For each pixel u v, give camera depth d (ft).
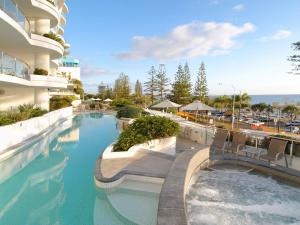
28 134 41.75
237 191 20.02
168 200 12.90
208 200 18.24
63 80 66.39
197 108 54.49
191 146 41.24
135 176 22.06
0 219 16.90
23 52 61.87
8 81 38.37
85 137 50.62
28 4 52.70
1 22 35.09
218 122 126.11
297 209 17.17
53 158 33.19
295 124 130.11
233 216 16.01
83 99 196.85
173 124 37.60
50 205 19.06
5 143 32.65
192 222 15.15
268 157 24.75
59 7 85.46
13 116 40.19
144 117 36.50
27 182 24.08
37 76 54.29
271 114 194.18
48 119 57.26
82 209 18.52
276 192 19.89
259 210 16.84
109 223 16.30
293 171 22.16
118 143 31.07
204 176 23.35
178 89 148.15
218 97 200.44
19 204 19.31
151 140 33.47
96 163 25.61
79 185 23.15
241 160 26.53
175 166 19.43
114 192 20.86
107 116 105.09
